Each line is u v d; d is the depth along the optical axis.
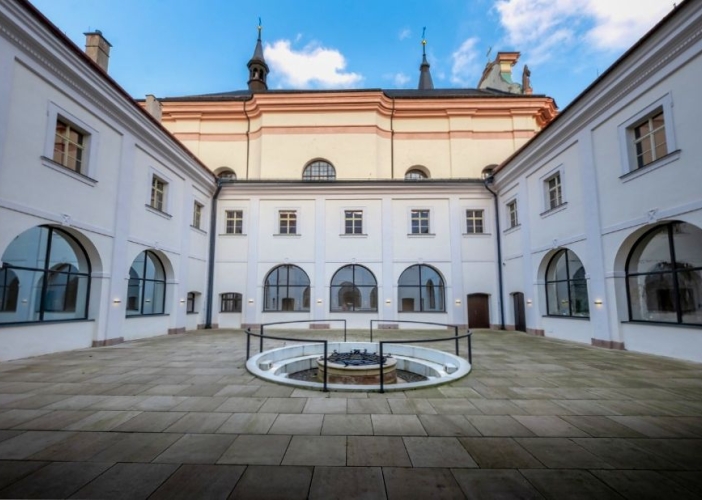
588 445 3.94
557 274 14.78
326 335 15.71
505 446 3.90
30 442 3.94
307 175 22.58
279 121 22.78
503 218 18.70
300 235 19.44
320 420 4.66
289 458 3.58
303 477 3.21
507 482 3.15
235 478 3.18
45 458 3.54
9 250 8.80
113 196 11.98
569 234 13.32
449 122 23.44
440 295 19.25
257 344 12.09
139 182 13.35
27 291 9.30
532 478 3.22
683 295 9.52
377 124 22.84
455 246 19.30
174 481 3.12
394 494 2.95
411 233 19.50
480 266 19.20
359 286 19.27
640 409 5.20
